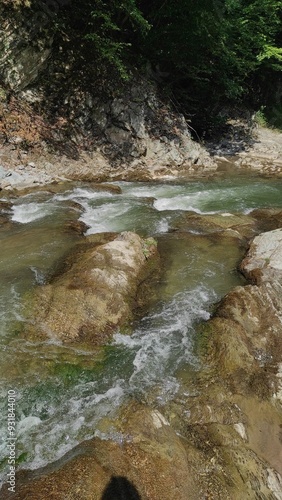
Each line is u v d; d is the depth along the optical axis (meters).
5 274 6.96
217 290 7.07
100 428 4.39
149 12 16.00
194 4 15.05
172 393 4.96
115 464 3.91
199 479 3.93
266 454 4.39
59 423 4.48
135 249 7.65
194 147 16.84
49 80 14.08
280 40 25.52
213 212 10.93
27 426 4.45
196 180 14.43
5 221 9.30
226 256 8.16
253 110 25.19
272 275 7.02
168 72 18.36
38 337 5.62
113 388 5.01
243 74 22.36
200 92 20.44
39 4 13.57
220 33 16.52
